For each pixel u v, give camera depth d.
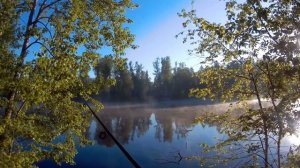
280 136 8.71
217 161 11.42
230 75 11.01
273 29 7.94
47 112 11.83
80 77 11.65
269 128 8.59
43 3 12.64
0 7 11.27
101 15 12.42
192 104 97.44
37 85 9.52
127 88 120.25
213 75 11.29
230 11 8.73
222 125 11.35
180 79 116.00
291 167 8.60
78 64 10.71
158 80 132.38
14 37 11.93
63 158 12.25
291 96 8.41
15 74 10.18
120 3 12.66
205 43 10.70
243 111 11.37
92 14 12.19
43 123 11.34
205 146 11.16
